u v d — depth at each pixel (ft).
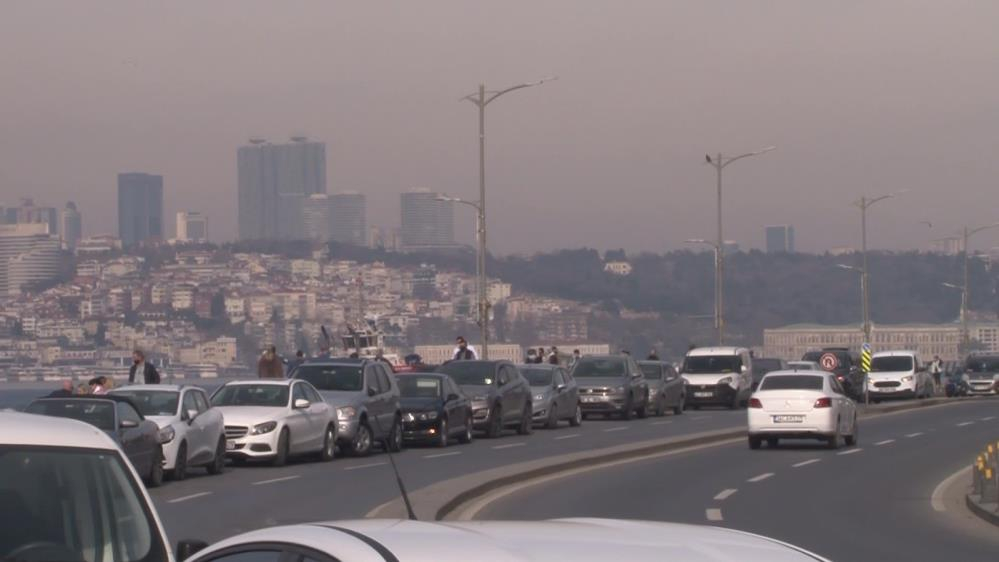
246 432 302.86
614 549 54.39
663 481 274.77
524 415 431.43
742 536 59.98
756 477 283.79
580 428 466.70
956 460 327.88
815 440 400.67
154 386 280.31
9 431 75.92
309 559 56.70
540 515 215.10
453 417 377.71
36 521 74.69
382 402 350.64
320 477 279.90
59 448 77.15
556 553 53.36
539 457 335.47
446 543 54.95
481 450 360.69
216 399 317.63
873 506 231.30
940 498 244.42
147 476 252.21
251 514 214.48
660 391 549.54
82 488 76.89
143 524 78.79
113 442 80.18
